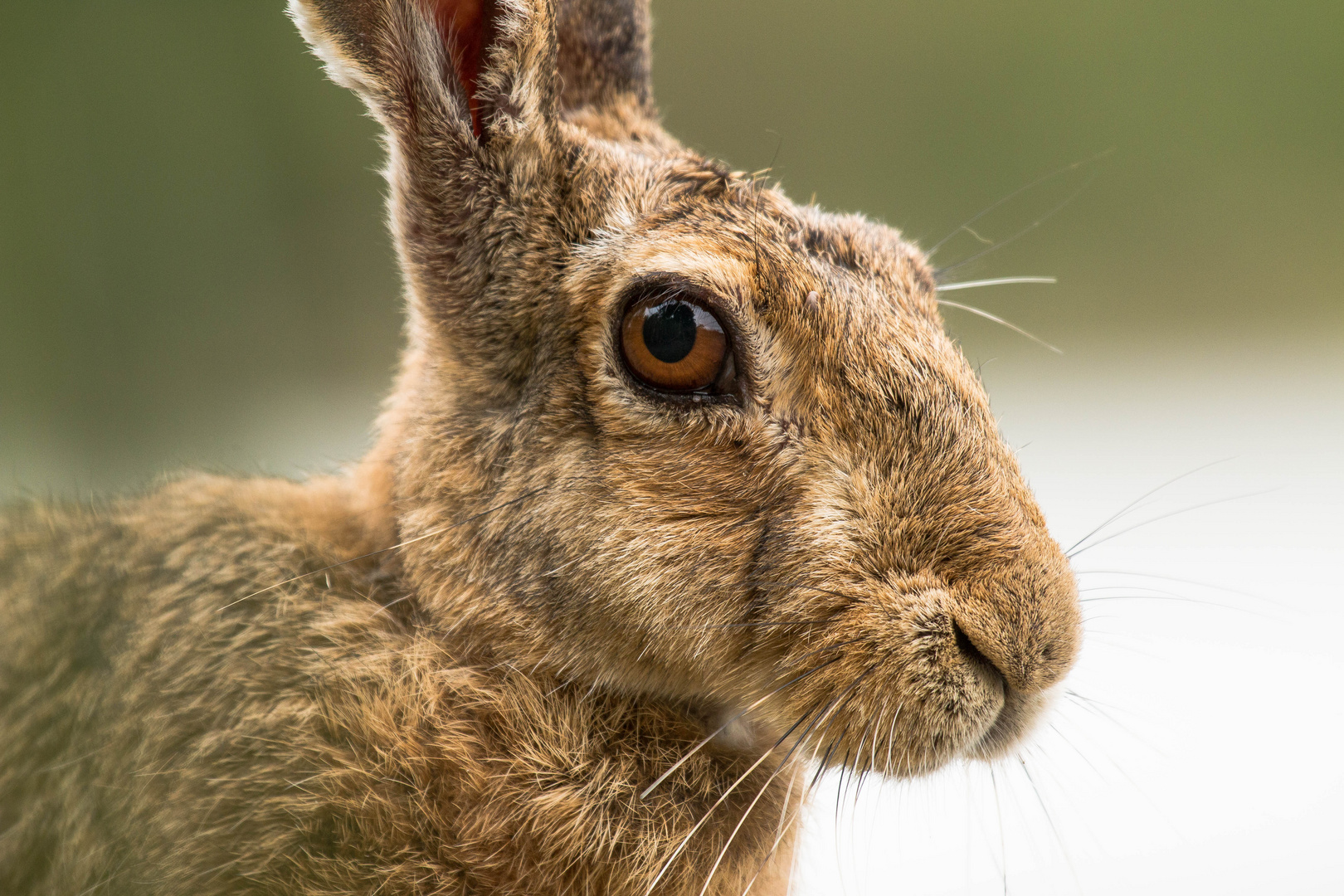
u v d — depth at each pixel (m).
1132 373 4.27
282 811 2.04
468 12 2.06
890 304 2.06
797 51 4.22
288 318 3.46
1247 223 4.46
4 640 2.06
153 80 3.07
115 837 2.04
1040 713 2.06
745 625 2.05
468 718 2.05
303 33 2.06
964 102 4.29
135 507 2.09
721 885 2.06
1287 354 4.29
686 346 2.05
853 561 2.05
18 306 2.66
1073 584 2.06
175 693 2.05
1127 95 4.42
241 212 3.34
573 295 2.06
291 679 2.05
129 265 2.94
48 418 2.61
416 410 2.07
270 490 2.09
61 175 2.84
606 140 2.08
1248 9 4.45
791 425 2.05
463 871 2.05
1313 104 4.47
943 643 2.04
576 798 2.05
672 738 2.06
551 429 2.05
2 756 2.05
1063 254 4.39
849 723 2.05
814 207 2.08
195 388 3.09
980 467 2.06
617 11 2.11
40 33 2.84
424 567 2.06
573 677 2.06
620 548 2.05
